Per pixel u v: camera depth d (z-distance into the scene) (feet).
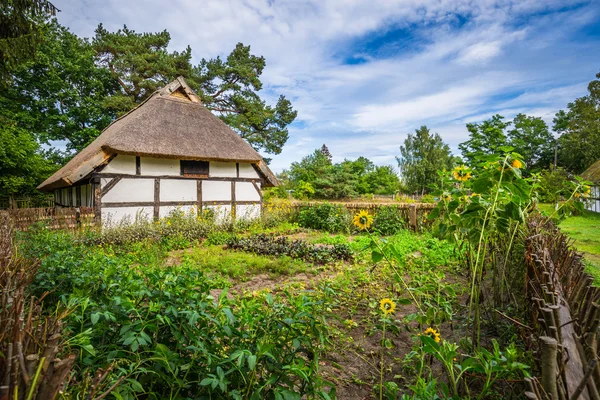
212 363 5.06
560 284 6.76
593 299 5.05
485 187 7.16
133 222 32.91
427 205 35.42
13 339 3.04
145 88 72.95
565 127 140.05
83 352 5.11
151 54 73.10
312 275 18.25
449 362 5.21
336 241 29.53
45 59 67.36
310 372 5.34
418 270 17.30
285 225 41.01
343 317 11.67
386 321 7.56
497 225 7.20
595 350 4.01
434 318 7.38
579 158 120.16
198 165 40.06
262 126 86.12
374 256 7.34
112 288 7.07
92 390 3.61
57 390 2.79
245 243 25.64
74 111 73.00
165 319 5.29
